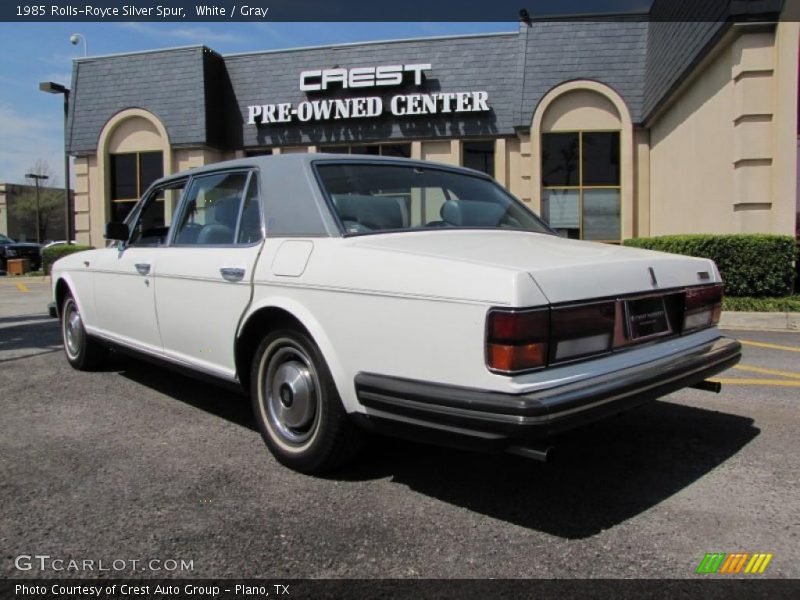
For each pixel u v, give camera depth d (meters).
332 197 3.40
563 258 2.88
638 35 14.41
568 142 14.88
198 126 16.66
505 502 2.98
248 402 4.65
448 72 15.54
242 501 2.98
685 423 4.13
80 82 18.06
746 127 9.31
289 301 3.22
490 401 2.44
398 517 2.82
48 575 2.37
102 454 3.59
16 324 8.81
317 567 2.42
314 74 16.16
